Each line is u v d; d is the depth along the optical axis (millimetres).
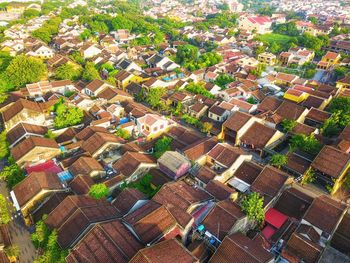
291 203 52000
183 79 109938
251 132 72875
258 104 88500
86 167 59000
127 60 124938
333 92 94625
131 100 94062
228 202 49688
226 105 84062
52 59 120000
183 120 86688
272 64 142375
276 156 63094
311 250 42406
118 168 60531
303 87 97625
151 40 172750
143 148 69688
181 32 194500
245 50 159250
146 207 47969
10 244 45438
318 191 59031
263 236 46688
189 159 62312
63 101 83625
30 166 61188
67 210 47406
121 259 38406
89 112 83562
